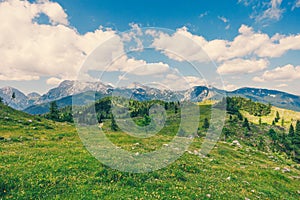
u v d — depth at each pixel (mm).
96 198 11852
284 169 31500
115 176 14586
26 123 38750
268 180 23312
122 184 13781
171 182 14883
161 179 15227
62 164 15906
